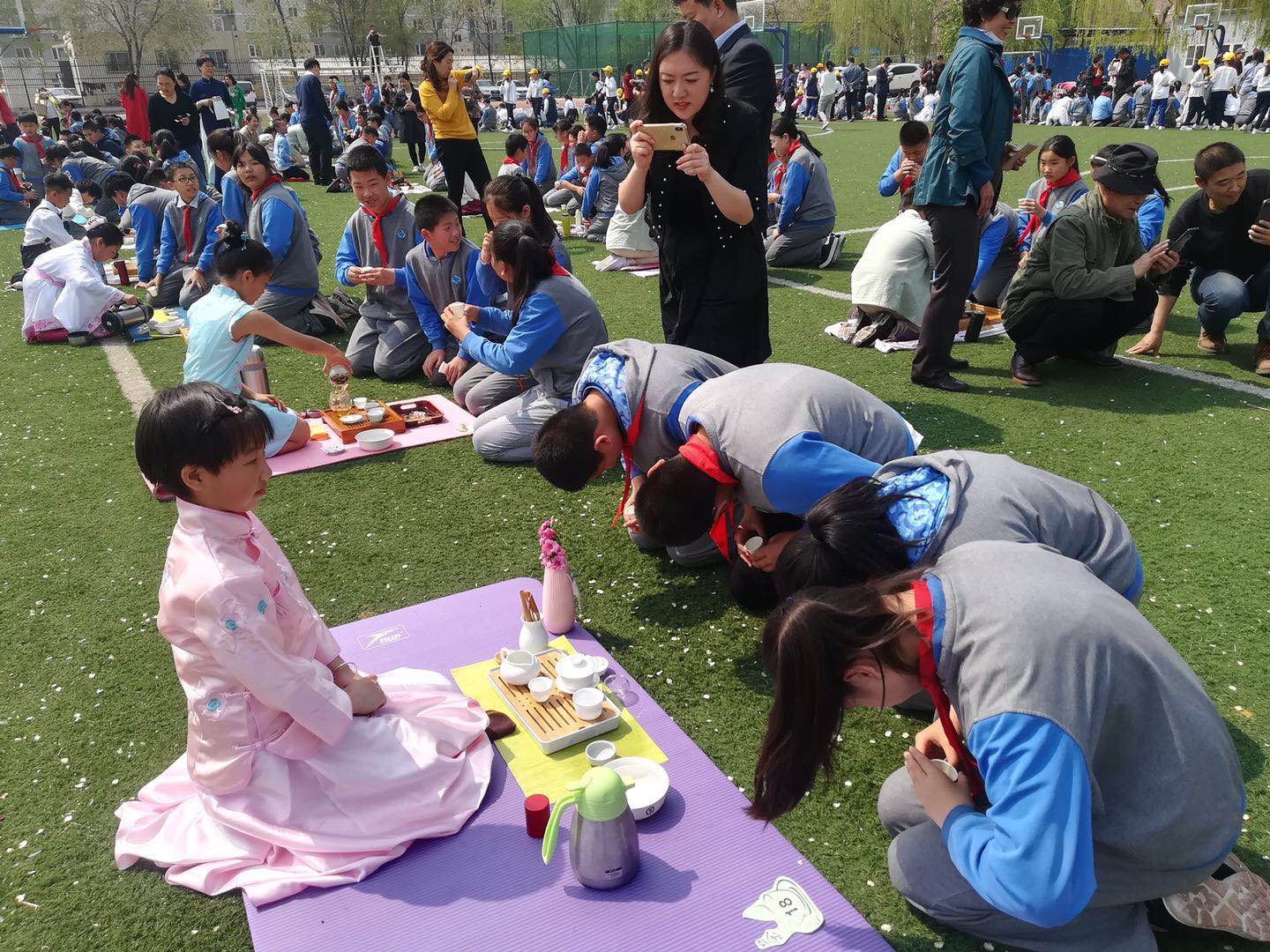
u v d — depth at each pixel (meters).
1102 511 2.14
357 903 2.18
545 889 2.20
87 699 3.03
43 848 2.44
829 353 6.29
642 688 2.94
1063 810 1.47
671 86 3.70
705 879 2.22
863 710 2.84
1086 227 5.19
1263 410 4.99
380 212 6.09
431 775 2.38
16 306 8.79
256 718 2.25
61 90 46.84
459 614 3.37
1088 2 31.34
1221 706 2.77
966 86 4.88
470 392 5.31
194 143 14.96
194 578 2.13
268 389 5.82
